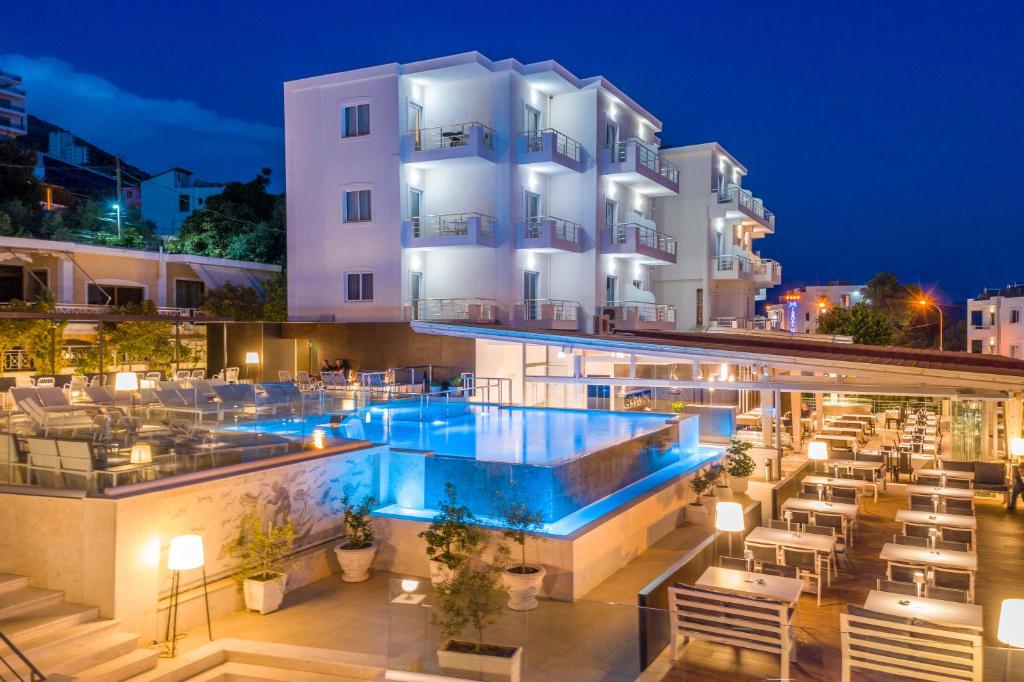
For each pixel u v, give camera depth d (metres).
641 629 10.44
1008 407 22.02
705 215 46.75
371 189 33.81
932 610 10.88
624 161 37.59
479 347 31.45
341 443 16.06
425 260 35.00
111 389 20.42
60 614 10.64
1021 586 14.49
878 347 24.70
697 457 23.39
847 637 9.98
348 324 32.34
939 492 18.86
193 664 10.62
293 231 35.59
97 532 10.98
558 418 23.98
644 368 35.91
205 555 12.47
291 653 10.93
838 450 23.81
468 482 15.48
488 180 34.00
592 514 15.42
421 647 10.36
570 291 37.31
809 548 13.91
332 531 15.17
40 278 35.28
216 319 31.39
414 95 34.47
